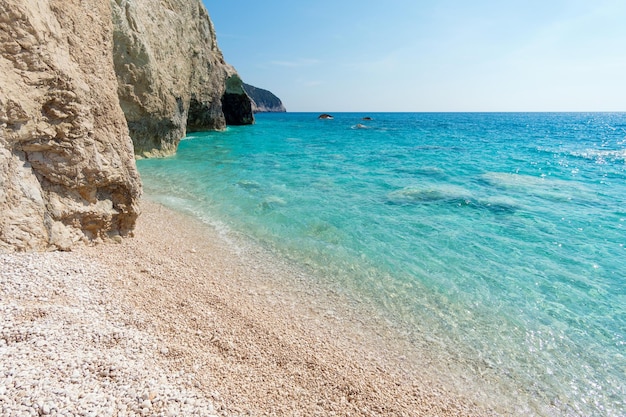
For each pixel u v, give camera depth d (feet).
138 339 15.17
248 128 168.25
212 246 29.50
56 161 21.16
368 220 38.19
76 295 17.34
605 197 49.19
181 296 20.31
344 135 153.79
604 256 30.37
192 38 99.76
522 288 25.18
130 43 59.16
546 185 56.59
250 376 14.84
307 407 13.75
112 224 25.59
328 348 17.95
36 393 10.75
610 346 19.49
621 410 15.62
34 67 19.30
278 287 23.88
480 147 110.63
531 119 396.57
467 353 18.75
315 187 52.13
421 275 26.68
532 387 16.72
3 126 18.35
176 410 11.56
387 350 18.56
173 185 48.70
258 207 40.96
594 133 182.91
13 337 13.14
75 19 22.57
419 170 68.18
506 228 36.68
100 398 11.19
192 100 113.60
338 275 26.20
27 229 19.40
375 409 14.35
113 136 24.77
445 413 14.88
